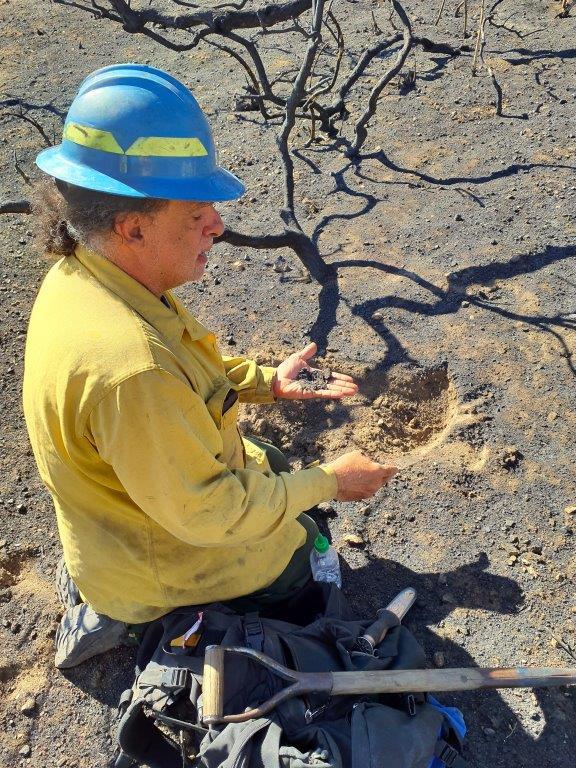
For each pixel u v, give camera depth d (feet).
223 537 5.13
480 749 6.47
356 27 18.92
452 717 6.07
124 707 6.28
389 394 9.87
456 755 5.72
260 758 5.16
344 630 6.24
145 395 4.36
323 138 14.94
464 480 8.69
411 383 9.98
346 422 9.53
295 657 5.90
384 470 6.27
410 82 16.07
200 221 4.81
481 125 14.69
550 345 10.17
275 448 7.81
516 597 7.58
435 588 7.71
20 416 9.94
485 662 7.09
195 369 5.23
